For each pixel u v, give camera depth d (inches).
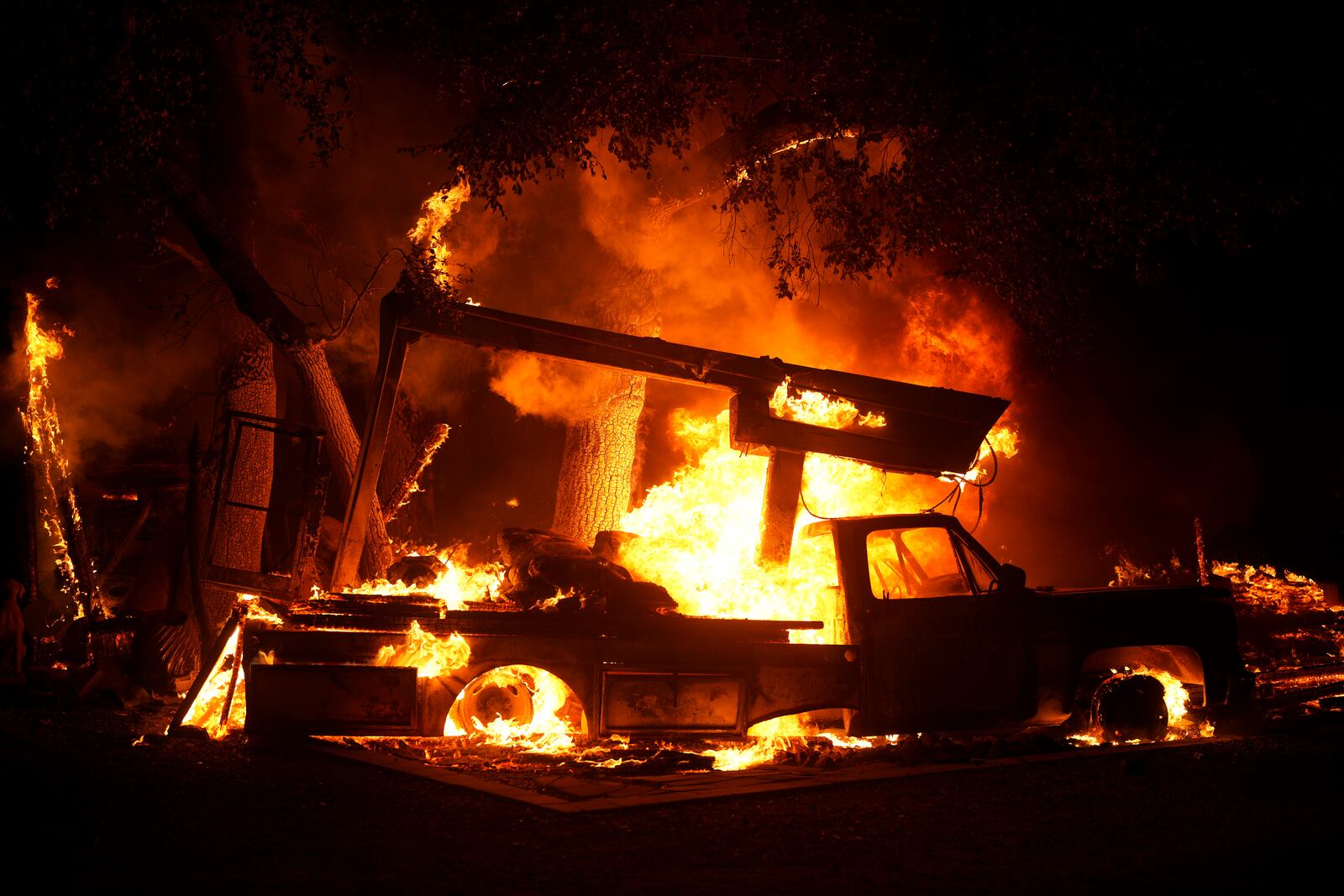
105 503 621.3
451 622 317.1
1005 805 255.1
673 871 205.8
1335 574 843.4
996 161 450.0
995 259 491.5
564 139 456.8
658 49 446.3
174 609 434.0
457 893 192.5
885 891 193.2
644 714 316.8
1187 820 237.1
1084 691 344.8
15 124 427.2
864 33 434.3
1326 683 426.6
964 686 327.9
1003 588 335.3
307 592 348.5
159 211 469.4
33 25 416.8
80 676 423.8
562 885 196.9
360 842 223.5
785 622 329.1
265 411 483.8
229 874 200.5
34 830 226.2
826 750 315.6
